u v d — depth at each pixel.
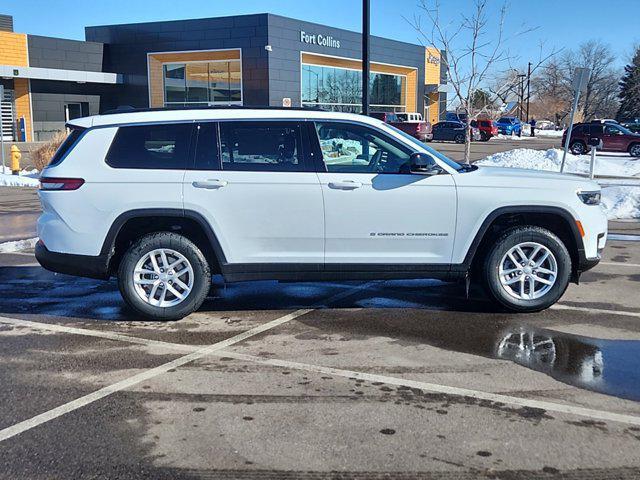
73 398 4.47
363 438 3.89
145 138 6.12
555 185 6.24
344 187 6.02
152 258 6.14
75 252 6.07
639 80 76.75
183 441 3.87
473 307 6.72
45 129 38.38
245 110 6.20
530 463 3.60
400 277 6.25
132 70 39.19
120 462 3.63
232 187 6.01
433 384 4.71
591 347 5.50
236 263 6.12
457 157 30.50
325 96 40.78
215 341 5.68
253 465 3.59
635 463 3.60
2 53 35.50
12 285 7.76
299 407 4.32
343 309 6.68
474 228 6.16
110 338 5.77
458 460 3.63
